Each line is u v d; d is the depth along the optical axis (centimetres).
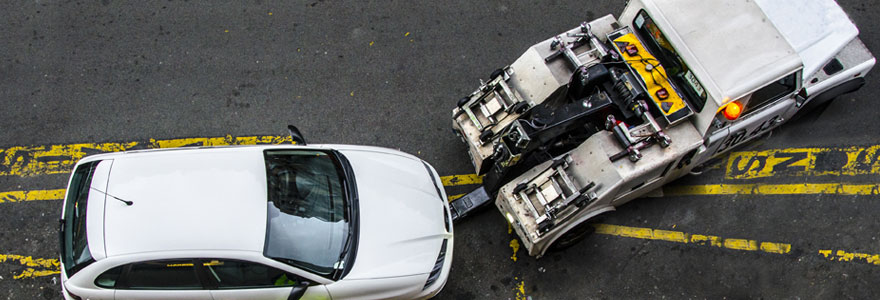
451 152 722
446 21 805
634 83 566
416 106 749
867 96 736
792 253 662
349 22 805
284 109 745
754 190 694
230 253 513
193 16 806
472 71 773
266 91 757
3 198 689
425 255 573
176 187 536
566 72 602
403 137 732
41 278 652
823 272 652
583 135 618
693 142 568
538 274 654
